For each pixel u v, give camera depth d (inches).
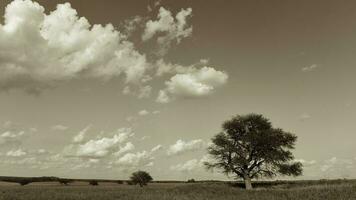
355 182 1899.6
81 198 1252.5
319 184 1946.4
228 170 2165.4
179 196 1336.1
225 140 2214.6
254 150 2192.4
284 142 2203.5
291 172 2161.7
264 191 1557.6
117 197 1316.4
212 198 1251.2
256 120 2258.9
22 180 5255.9
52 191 1779.0
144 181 3841.0
